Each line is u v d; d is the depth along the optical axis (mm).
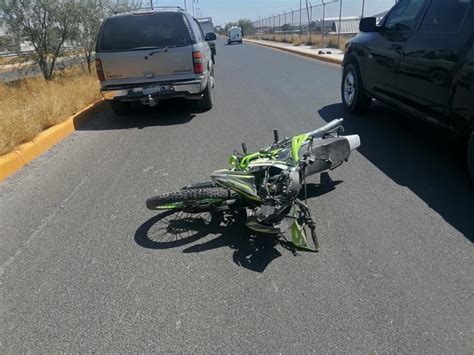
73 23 12594
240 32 44406
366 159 4844
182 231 3561
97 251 3346
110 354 2348
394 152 5012
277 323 2480
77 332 2523
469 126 3912
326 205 3822
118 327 2537
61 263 3221
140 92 7266
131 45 7133
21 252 3408
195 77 7266
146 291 2838
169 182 4582
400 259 2988
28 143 5746
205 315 2584
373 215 3602
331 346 2295
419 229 3344
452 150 4973
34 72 14148
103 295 2828
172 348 2355
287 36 36688
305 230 3434
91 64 14273
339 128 4469
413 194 3930
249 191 3131
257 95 9398
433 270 2848
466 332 2330
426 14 4840
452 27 4277
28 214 4059
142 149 5840
